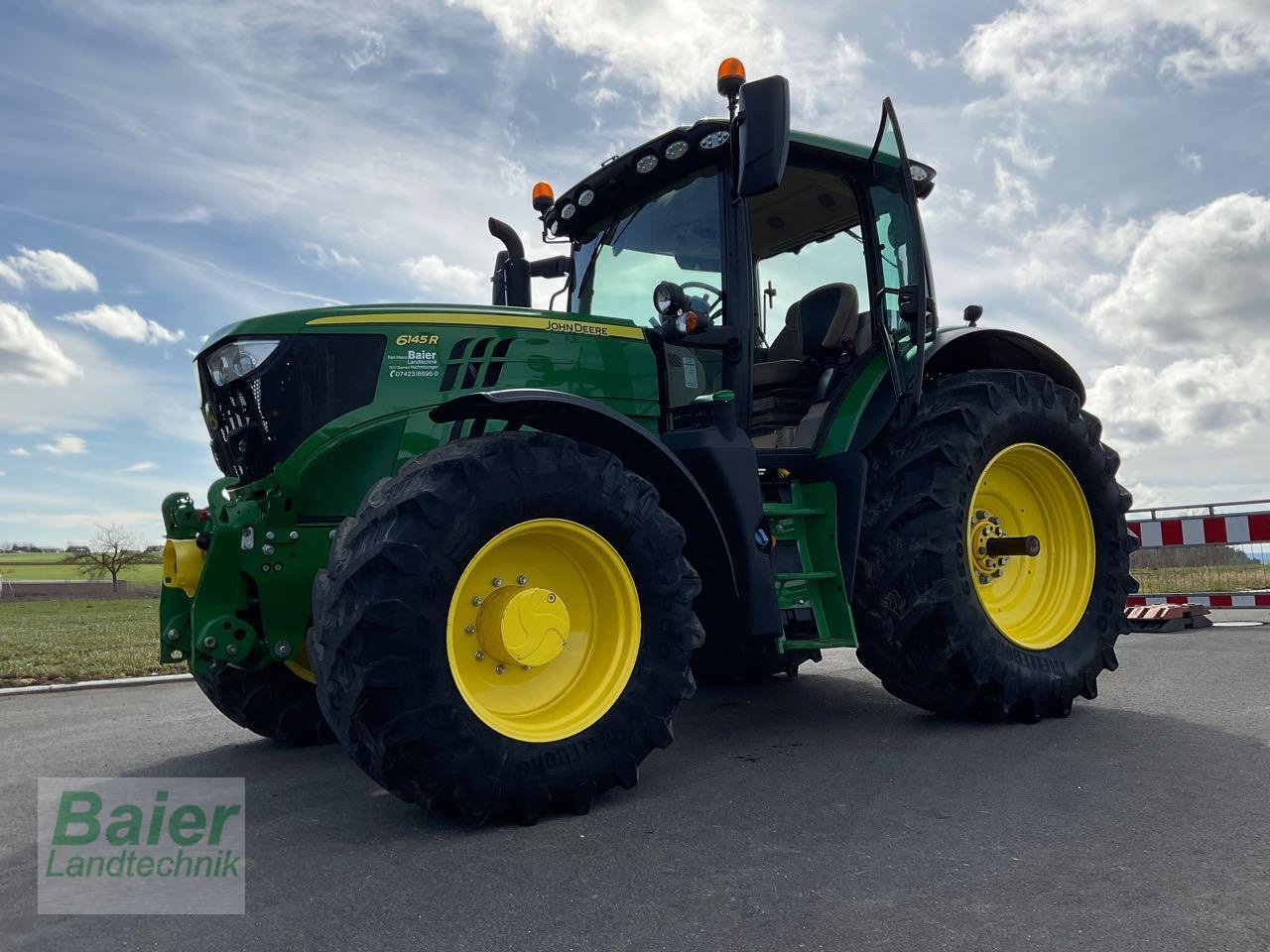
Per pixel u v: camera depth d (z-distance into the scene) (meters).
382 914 2.03
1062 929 1.85
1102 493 4.29
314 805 2.95
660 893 2.11
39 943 1.92
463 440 2.85
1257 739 3.40
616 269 4.26
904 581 3.68
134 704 5.10
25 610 14.55
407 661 2.51
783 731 3.84
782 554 3.67
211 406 3.44
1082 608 4.17
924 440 3.84
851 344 4.26
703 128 3.81
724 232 3.88
